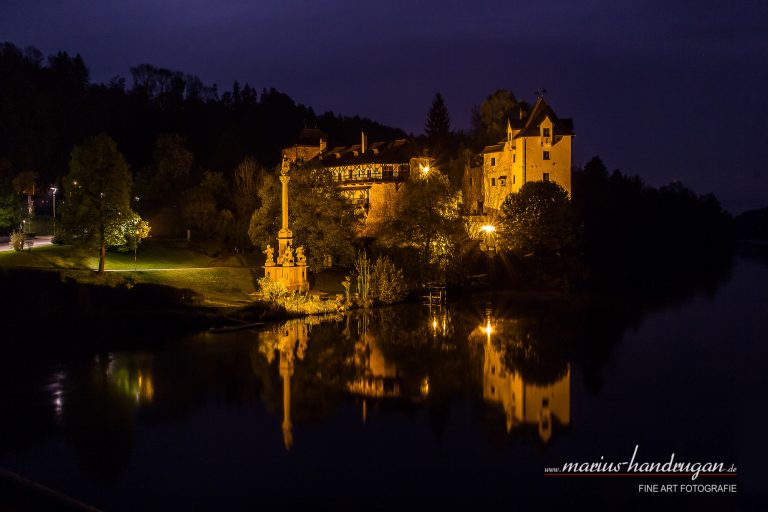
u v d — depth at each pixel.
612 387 44.31
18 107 168.00
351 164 128.75
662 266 131.62
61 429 34.91
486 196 129.12
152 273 78.44
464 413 38.56
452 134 166.25
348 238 95.25
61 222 73.25
